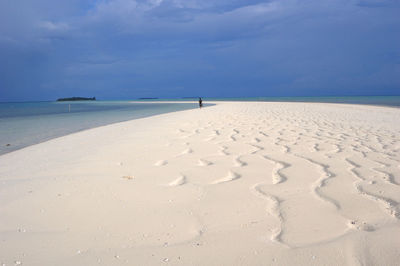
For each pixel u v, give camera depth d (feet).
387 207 7.94
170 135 23.49
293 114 48.49
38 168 13.79
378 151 16.07
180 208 8.08
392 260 5.35
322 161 13.70
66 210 8.04
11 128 39.22
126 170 12.42
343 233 6.42
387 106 84.64
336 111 58.54
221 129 26.99
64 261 5.55
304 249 5.77
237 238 6.31
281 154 15.39
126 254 5.75
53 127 40.04
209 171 12.05
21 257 5.73
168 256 5.66
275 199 8.70
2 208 8.31
